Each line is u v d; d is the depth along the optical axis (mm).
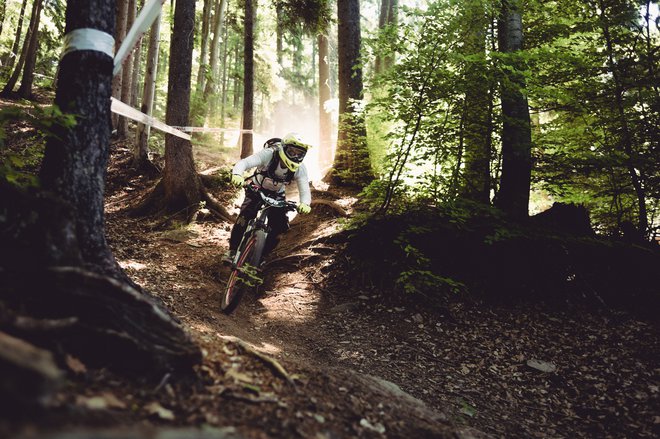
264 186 4668
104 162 2535
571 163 5793
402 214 6391
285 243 7227
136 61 15703
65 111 2363
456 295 5535
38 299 2016
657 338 4434
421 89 5797
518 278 5629
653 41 5953
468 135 6227
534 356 4391
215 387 2170
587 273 5613
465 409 3479
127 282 2521
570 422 3465
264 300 5559
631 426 3332
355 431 2279
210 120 19375
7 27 22688
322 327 4934
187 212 8414
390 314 5258
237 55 25250
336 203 7992
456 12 5637
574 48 6395
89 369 1925
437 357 4414
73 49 2424
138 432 1318
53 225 2170
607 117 6066
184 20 8586
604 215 6625
